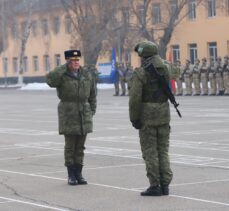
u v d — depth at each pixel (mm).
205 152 22031
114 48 75438
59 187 16141
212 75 58344
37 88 97438
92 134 28875
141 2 81750
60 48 109625
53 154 22703
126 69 65250
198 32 87375
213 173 17609
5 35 113688
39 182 16953
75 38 86375
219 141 25016
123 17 80062
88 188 15867
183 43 89562
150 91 14297
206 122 33188
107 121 35719
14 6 111125
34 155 22578
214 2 85062
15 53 119938
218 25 84688
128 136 27734
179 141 25266
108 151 22859
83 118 16141
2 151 24031
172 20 77750
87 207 13711
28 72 118625
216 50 85562
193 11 87938
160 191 14586
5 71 111375
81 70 16234
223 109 41656
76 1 83438
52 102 58094
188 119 35219
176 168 18641
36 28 115000
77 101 16094
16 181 17203
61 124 16125
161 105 14344
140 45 14422
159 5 81500
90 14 82188
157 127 14422
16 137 29000
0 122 37969
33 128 33344
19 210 13672
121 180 16859
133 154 21969
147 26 83250
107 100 57125
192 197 14391
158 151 14594
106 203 14031
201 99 52938
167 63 14516
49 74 16062
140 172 18094
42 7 111125
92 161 20453
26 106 53469
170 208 13359
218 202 13812
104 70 84500
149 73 14211
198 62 59969
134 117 14344
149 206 13594
